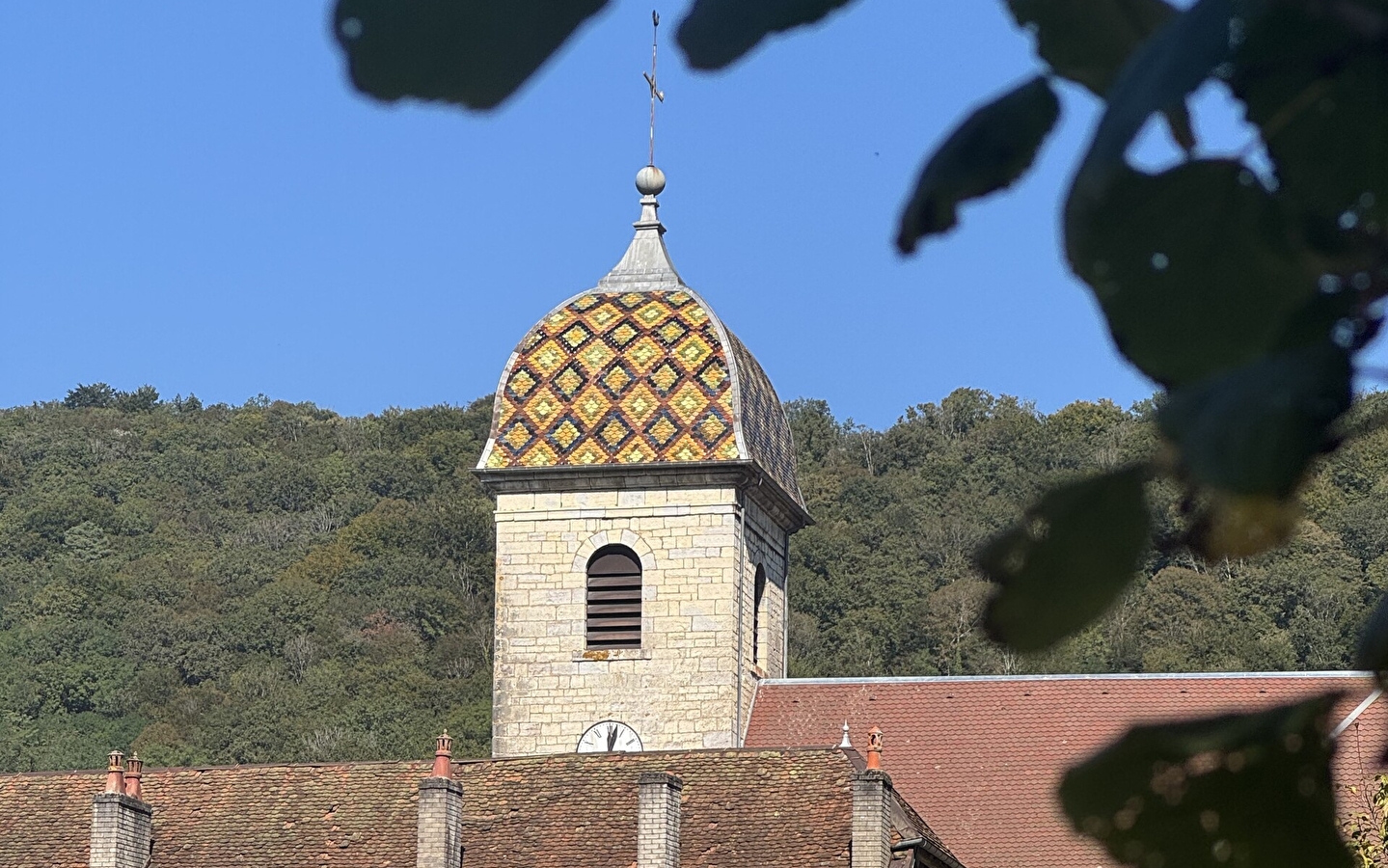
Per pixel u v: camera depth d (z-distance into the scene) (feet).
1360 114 8.98
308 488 519.19
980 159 9.33
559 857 164.25
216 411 564.30
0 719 409.28
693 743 190.90
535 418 197.36
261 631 433.07
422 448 530.27
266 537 496.64
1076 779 9.78
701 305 202.59
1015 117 9.34
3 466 516.73
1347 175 9.03
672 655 192.44
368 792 175.22
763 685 201.46
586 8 9.28
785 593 210.79
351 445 541.75
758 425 201.87
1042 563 9.33
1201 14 8.96
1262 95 8.99
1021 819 187.52
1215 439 8.78
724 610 192.44
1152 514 9.12
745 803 165.99
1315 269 9.05
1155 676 195.00
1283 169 9.07
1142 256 9.08
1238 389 8.86
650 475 194.59
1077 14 9.37
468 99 9.28
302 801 174.60
